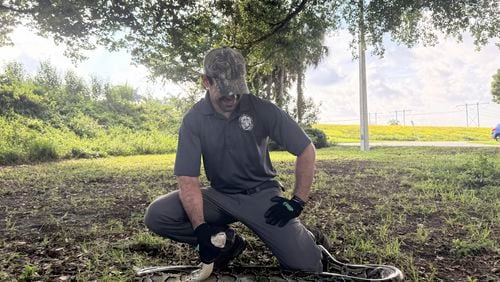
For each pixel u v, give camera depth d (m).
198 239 3.07
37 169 13.95
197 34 13.03
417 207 6.66
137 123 27.83
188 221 3.44
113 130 25.41
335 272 3.38
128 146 22.94
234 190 3.45
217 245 3.05
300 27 13.45
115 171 12.81
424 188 8.48
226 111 3.28
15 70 26.47
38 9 11.66
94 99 28.81
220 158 3.37
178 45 12.78
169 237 3.53
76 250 4.55
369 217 6.14
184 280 3.17
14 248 4.66
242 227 5.30
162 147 23.83
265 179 3.49
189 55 12.98
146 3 12.02
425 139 37.72
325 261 3.44
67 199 7.86
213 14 12.88
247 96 3.36
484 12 12.77
